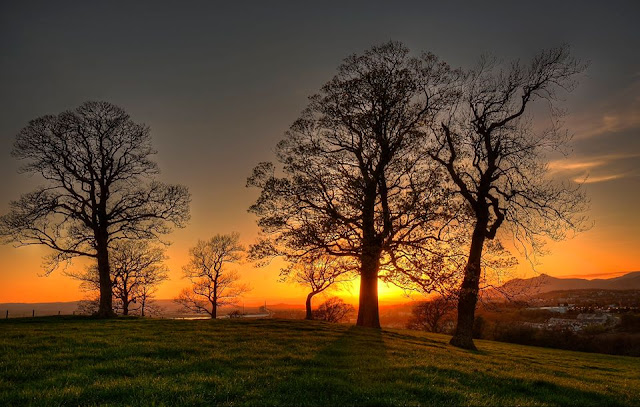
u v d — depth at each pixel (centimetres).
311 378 1221
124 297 5812
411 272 2534
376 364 1542
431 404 1040
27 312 6344
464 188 3012
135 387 1050
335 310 6366
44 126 3791
